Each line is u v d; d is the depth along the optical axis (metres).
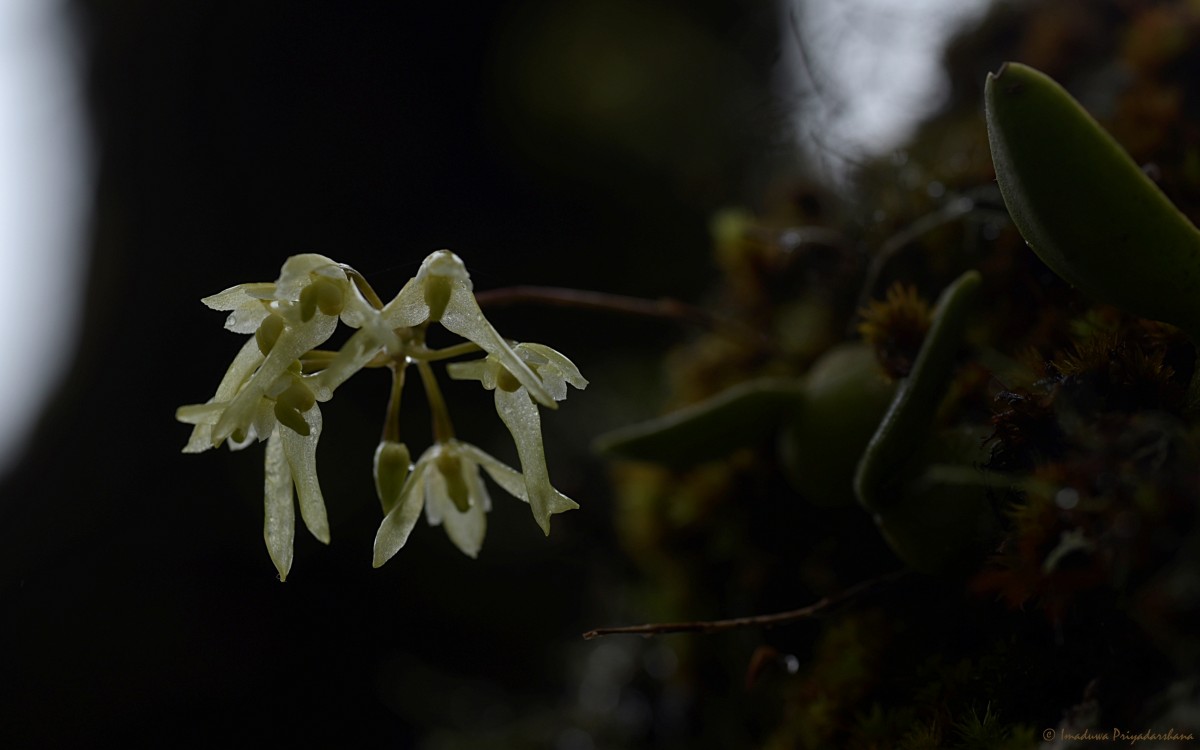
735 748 0.23
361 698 0.37
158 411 0.44
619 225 0.42
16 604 0.41
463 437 0.39
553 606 0.35
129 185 0.47
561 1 0.45
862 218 0.23
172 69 0.46
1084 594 0.18
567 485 0.29
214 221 0.45
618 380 0.33
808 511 0.22
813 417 0.21
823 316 0.23
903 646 0.20
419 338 0.19
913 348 0.20
